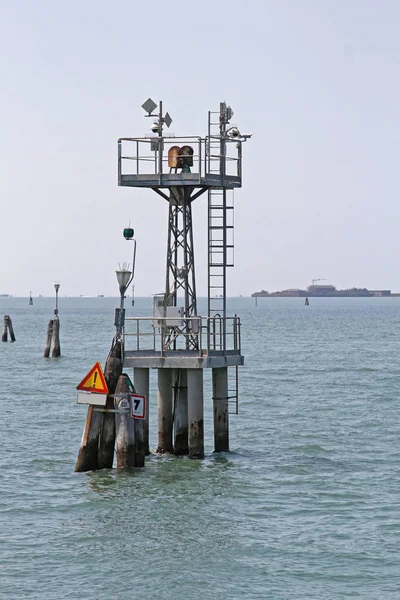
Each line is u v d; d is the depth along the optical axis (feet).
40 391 228.02
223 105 130.82
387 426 173.47
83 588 88.38
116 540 100.83
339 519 108.68
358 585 89.20
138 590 88.07
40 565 93.91
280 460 139.44
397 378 263.49
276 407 200.44
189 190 130.93
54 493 118.11
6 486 121.90
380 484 124.77
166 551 97.55
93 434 125.70
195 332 127.34
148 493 117.39
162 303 128.98
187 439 133.39
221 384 134.72
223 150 130.82
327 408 198.70
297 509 112.68
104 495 116.67
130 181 128.47
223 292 131.95
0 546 99.09
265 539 101.50
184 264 130.62
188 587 88.69
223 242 131.85
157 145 128.26
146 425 130.52
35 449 147.95
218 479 124.57
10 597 86.17
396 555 96.73
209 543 100.07
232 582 89.86
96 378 123.44
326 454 145.48
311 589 88.33
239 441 156.76
